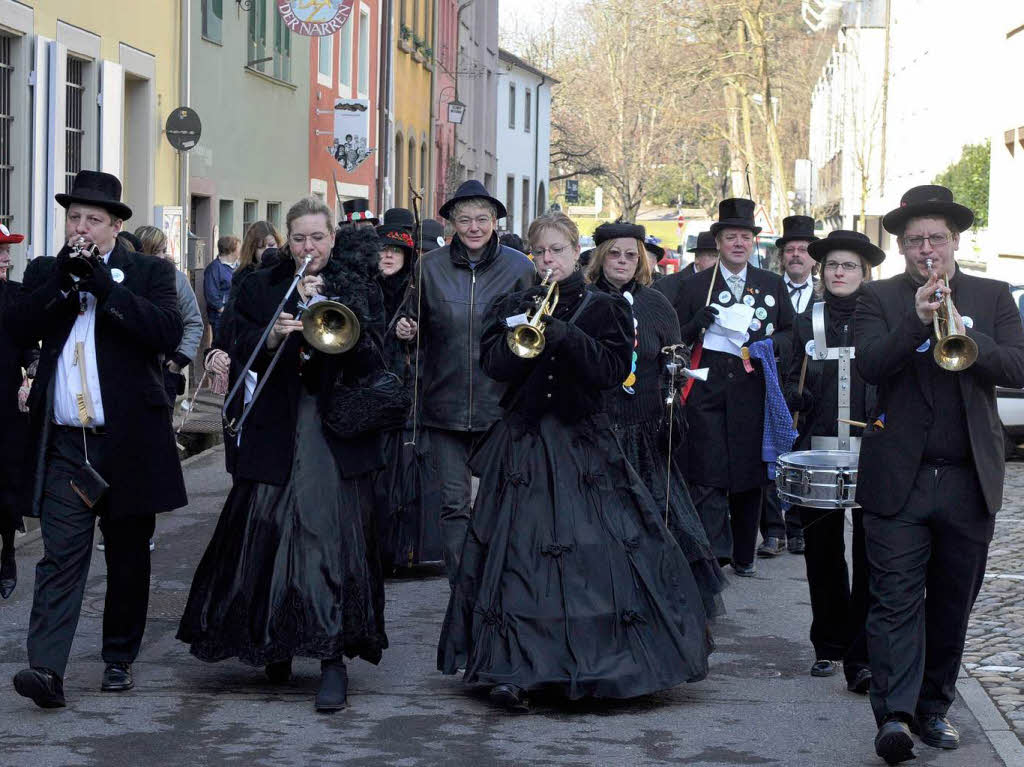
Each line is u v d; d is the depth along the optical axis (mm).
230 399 6176
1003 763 5586
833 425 7023
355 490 6207
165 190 18000
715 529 8789
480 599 6191
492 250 8305
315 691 6457
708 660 7117
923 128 43188
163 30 17688
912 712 5469
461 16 46406
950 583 5641
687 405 8773
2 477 8102
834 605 6840
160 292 6285
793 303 9953
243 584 6102
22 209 13500
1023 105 29062
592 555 6180
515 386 6359
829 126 59125
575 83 74125
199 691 6414
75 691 6379
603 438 6367
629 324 6340
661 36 43344
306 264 6074
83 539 6145
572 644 6070
